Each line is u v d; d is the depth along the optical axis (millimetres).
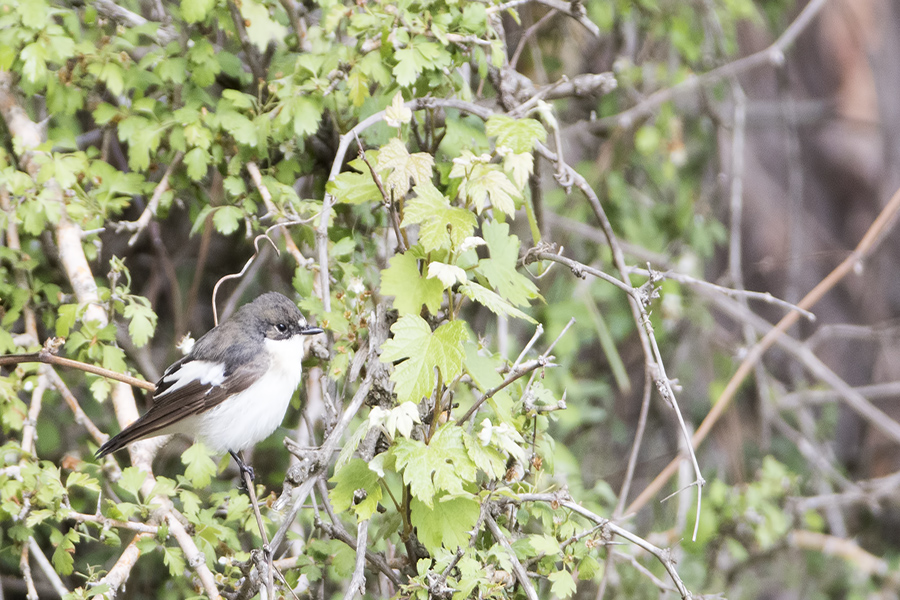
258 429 9172
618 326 14641
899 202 13125
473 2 9070
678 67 15109
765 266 15984
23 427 9172
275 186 9406
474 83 11984
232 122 9203
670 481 15094
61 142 9703
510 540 7766
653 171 15375
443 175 9188
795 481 13070
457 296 8273
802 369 18234
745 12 14719
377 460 7055
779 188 19578
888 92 18938
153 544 8188
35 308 9906
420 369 6793
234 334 9156
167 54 9625
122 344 11750
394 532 8570
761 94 19219
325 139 10211
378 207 9633
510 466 8023
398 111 7418
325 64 9125
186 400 8773
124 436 8383
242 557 8461
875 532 16938
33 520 7730
